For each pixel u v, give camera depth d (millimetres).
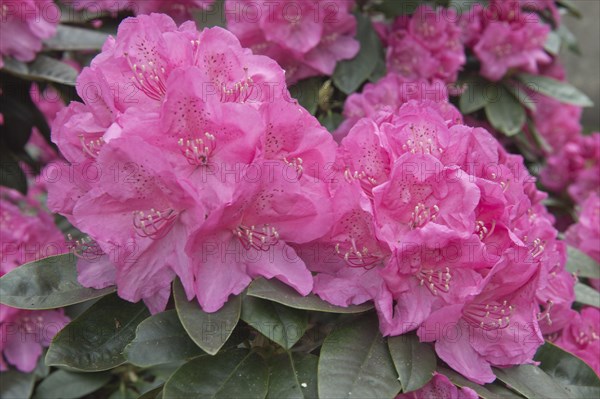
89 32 780
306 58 717
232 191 487
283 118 506
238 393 501
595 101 1599
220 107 485
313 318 561
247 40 702
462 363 514
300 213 508
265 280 504
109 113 518
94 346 520
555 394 524
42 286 531
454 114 621
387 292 510
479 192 499
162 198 500
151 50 511
